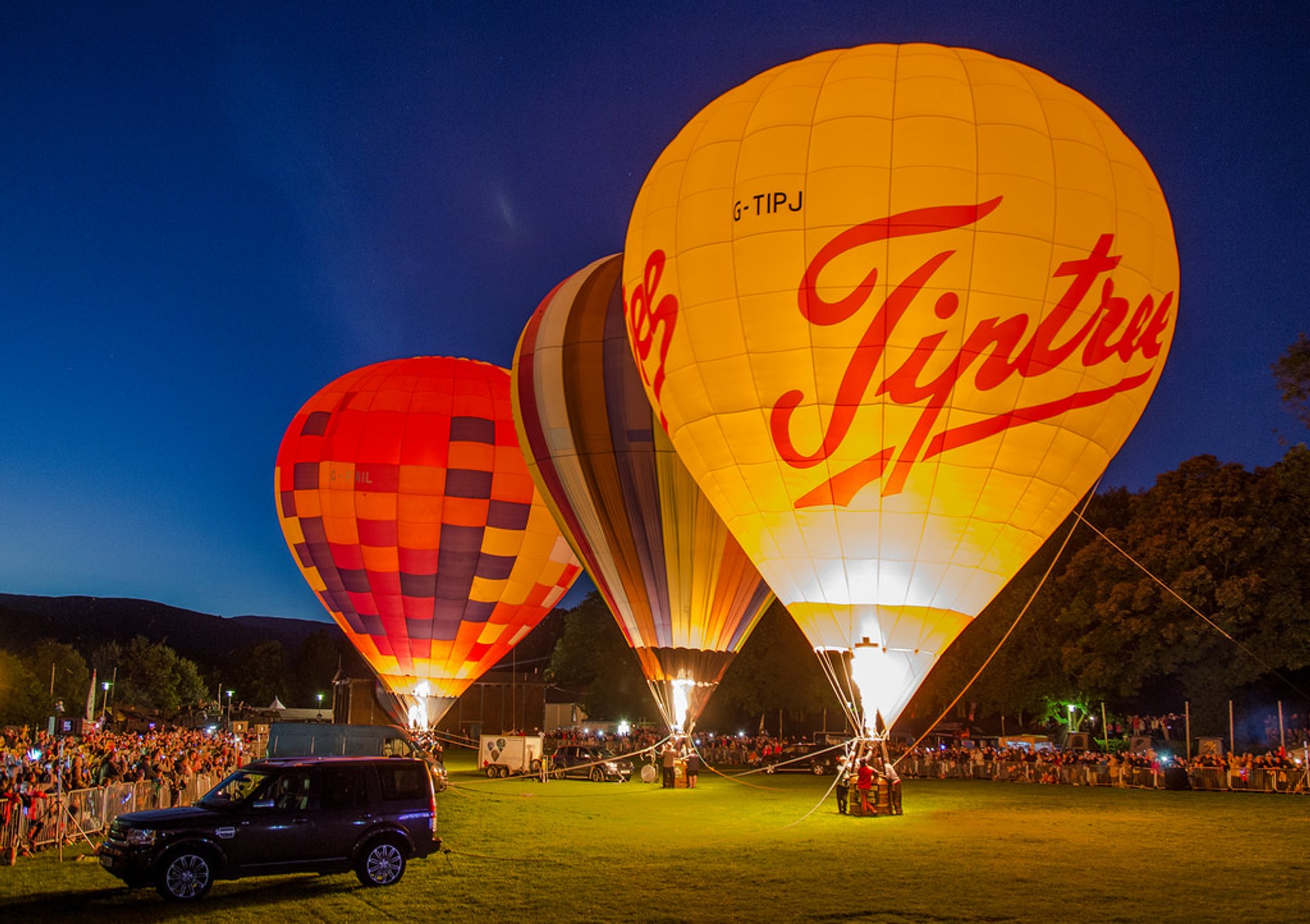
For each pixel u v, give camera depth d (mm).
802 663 58500
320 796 13242
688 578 28047
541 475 29625
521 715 75938
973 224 18078
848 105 18938
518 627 34469
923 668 19969
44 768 18641
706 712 72625
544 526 33688
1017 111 18672
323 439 33219
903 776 38531
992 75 19156
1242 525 39844
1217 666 39969
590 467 28109
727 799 27359
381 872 13344
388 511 32406
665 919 11422
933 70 19125
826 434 19031
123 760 22672
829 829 19844
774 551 20516
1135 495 46688
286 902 12305
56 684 96000
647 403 27625
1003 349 18281
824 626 20188
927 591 19594
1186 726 40250
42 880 13625
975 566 19562
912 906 12148
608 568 29203
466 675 34062
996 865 15188
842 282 18422
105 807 18203
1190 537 40531
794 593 20594
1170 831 19531
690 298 19875
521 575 33656
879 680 19844
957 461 18734
